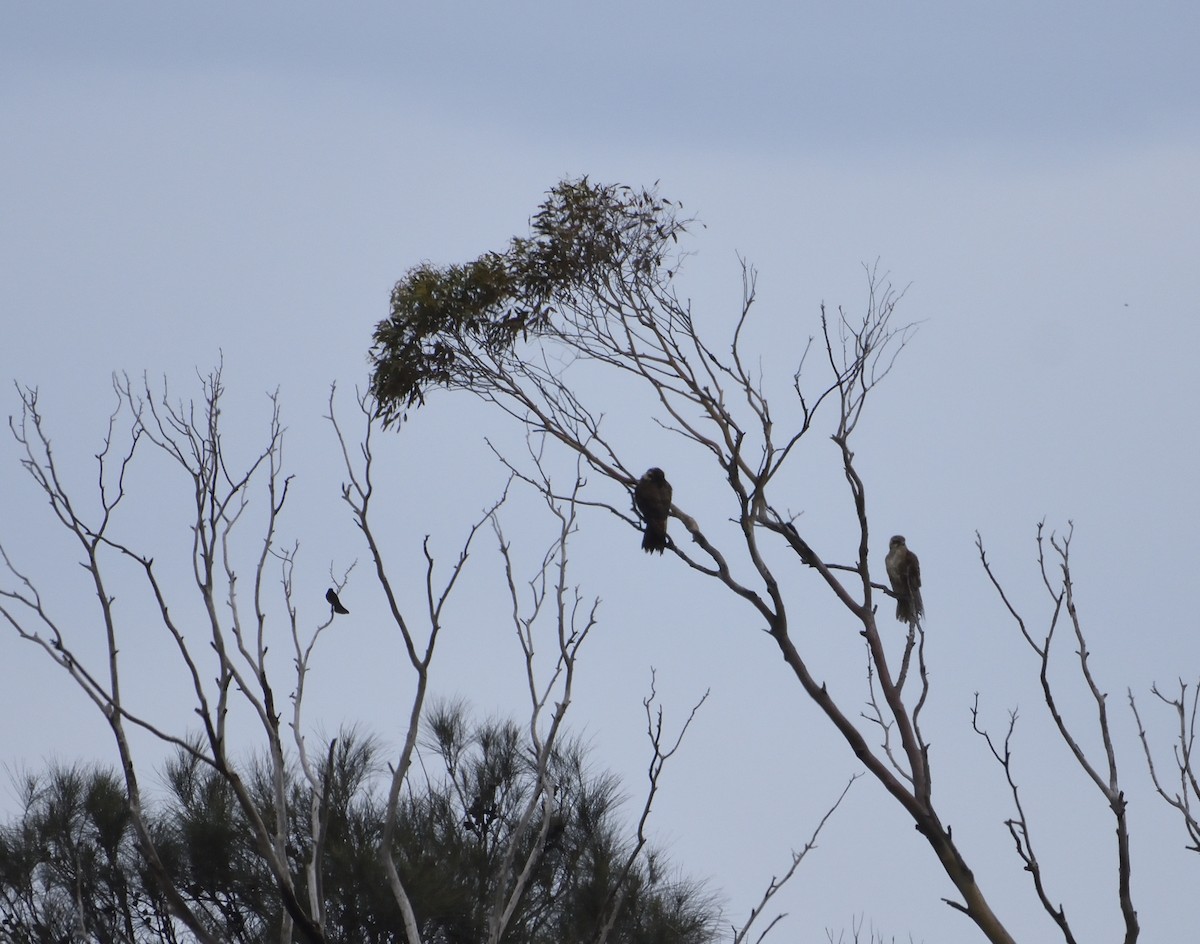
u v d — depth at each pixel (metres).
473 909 12.48
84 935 10.81
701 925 12.84
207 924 13.01
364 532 10.13
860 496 14.99
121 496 9.70
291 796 13.15
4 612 9.23
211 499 10.19
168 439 10.20
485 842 13.39
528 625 10.65
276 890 12.66
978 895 12.50
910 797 13.07
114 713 9.36
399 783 9.83
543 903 13.02
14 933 12.74
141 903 13.07
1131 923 9.95
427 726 13.94
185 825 12.90
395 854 12.65
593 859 12.88
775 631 14.99
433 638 10.12
